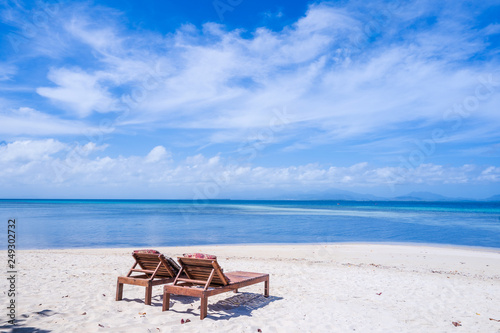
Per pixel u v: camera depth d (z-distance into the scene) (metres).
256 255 13.89
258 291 7.54
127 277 6.38
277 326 5.14
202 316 5.38
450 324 5.48
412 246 17.61
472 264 12.50
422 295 7.43
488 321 5.68
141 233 23.34
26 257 11.98
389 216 49.38
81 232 23.45
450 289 8.09
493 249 16.80
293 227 29.53
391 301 6.88
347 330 5.04
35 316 5.20
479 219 42.56
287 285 8.22
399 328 5.21
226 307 6.17
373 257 13.77
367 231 26.27
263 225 31.53
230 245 17.56
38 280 7.99
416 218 44.56
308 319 5.52
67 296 6.48
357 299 6.98
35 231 23.89
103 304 6.05
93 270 9.70
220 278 5.77
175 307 6.04
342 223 34.66
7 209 65.25
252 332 4.85
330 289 7.86
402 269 11.03
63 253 13.48
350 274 9.79
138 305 6.08
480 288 8.31
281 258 13.06
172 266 6.44
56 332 4.55
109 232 23.75
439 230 27.38
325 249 15.91
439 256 14.27
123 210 66.06
